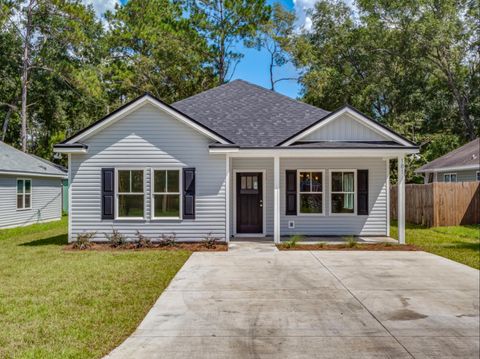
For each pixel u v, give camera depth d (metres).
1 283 7.78
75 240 12.59
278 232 12.74
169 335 5.22
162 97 34.06
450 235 14.74
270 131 14.45
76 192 12.58
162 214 12.67
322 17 36.03
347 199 14.70
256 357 4.57
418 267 9.28
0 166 17.88
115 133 12.61
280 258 10.45
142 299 6.72
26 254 11.09
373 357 4.57
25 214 20.16
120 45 34.56
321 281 8.01
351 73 34.59
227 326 5.54
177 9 34.09
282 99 17.06
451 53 30.67
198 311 6.16
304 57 34.12
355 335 5.21
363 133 13.38
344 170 14.64
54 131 34.88
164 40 32.84
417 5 30.73
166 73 33.41
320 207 14.68
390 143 13.12
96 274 8.53
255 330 5.39
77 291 7.19
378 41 32.66
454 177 23.17
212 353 4.68
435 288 7.45
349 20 34.94
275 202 12.75
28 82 30.98
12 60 31.31
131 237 12.61
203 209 12.65
